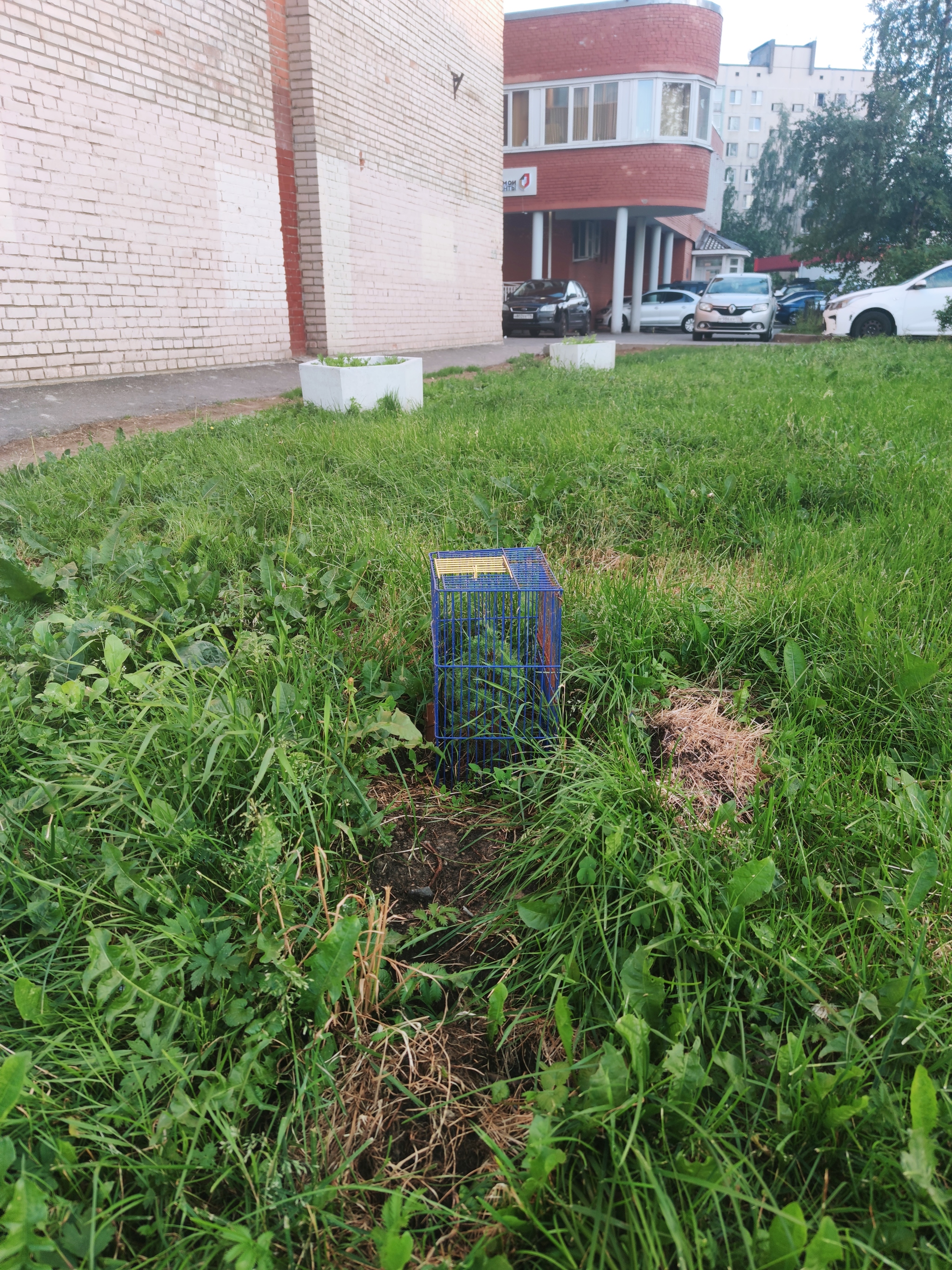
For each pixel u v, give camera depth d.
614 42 24.70
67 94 7.39
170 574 2.76
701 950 1.47
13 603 2.80
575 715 2.37
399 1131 1.32
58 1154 1.16
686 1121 1.21
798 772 1.97
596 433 5.36
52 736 1.91
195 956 1.44
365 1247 1.14
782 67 77.88
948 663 2.41
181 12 8.59
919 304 15.61
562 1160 1.09
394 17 12.48
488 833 1.96
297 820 1.75
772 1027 1.41
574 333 21.44
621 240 26.88
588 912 1.60
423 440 5.25
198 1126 1.18
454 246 15.70
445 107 14.54
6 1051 1.31
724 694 2.45
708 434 5.38
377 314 13.21
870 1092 1.24
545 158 26.47
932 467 4.28
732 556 3.57
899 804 1.81
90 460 4.83
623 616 2.67
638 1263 1.06
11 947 1.50
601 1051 1.33
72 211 7.64
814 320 23.38
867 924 1.60
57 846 1.63
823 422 5.42
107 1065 1.30
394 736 2.16
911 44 23.92
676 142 25.44
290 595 2.80
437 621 2.25
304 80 10.59
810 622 2.66
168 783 1.78
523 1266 1.12
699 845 1.70
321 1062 1.34
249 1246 1.05
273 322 10.83
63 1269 1.05
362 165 12.13
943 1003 1.41
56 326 7.65
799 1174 1.20
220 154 9.44
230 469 4.61
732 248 46.06
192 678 2.06
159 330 8.90
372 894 1.57
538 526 3.43
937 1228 1.09
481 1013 1.51
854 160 23.83
